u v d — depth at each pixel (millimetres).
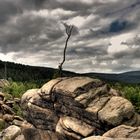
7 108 40031
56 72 36969
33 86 58219
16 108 41344
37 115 31641
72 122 26844
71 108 27516
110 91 28500
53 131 29734
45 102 31047
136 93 34656
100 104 26141
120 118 24750
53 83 30672
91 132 25250
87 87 27516
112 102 26141
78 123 26531
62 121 27766
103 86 28141
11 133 25656
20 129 26453
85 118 26344
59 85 29438
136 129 21766
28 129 26516
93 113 25453
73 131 25969
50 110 30438
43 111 30922
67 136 26484
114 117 24531
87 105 26250
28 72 189500
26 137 25828
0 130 34594
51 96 29812
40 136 27219
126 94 34812
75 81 28984
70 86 28188
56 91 28984
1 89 55281
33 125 32375
